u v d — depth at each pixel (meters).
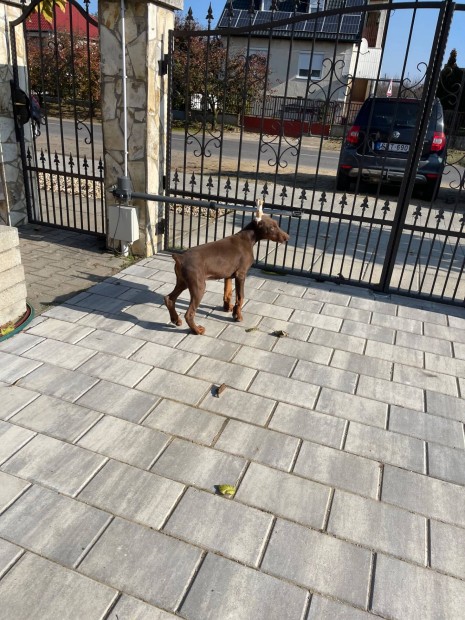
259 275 5.32
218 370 3.45
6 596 1.84
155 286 4.78
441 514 2.37
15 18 5.57
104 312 4.19
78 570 1.96
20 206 6.32
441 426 3.04
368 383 3.44
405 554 2.13
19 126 5.91
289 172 12.87
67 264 5.20
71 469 2.48
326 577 2.00
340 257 6.19
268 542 2.14
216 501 2.34
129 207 4.95
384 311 4.62
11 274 3.72
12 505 2.25
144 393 3.13
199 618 1.80
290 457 2.67
